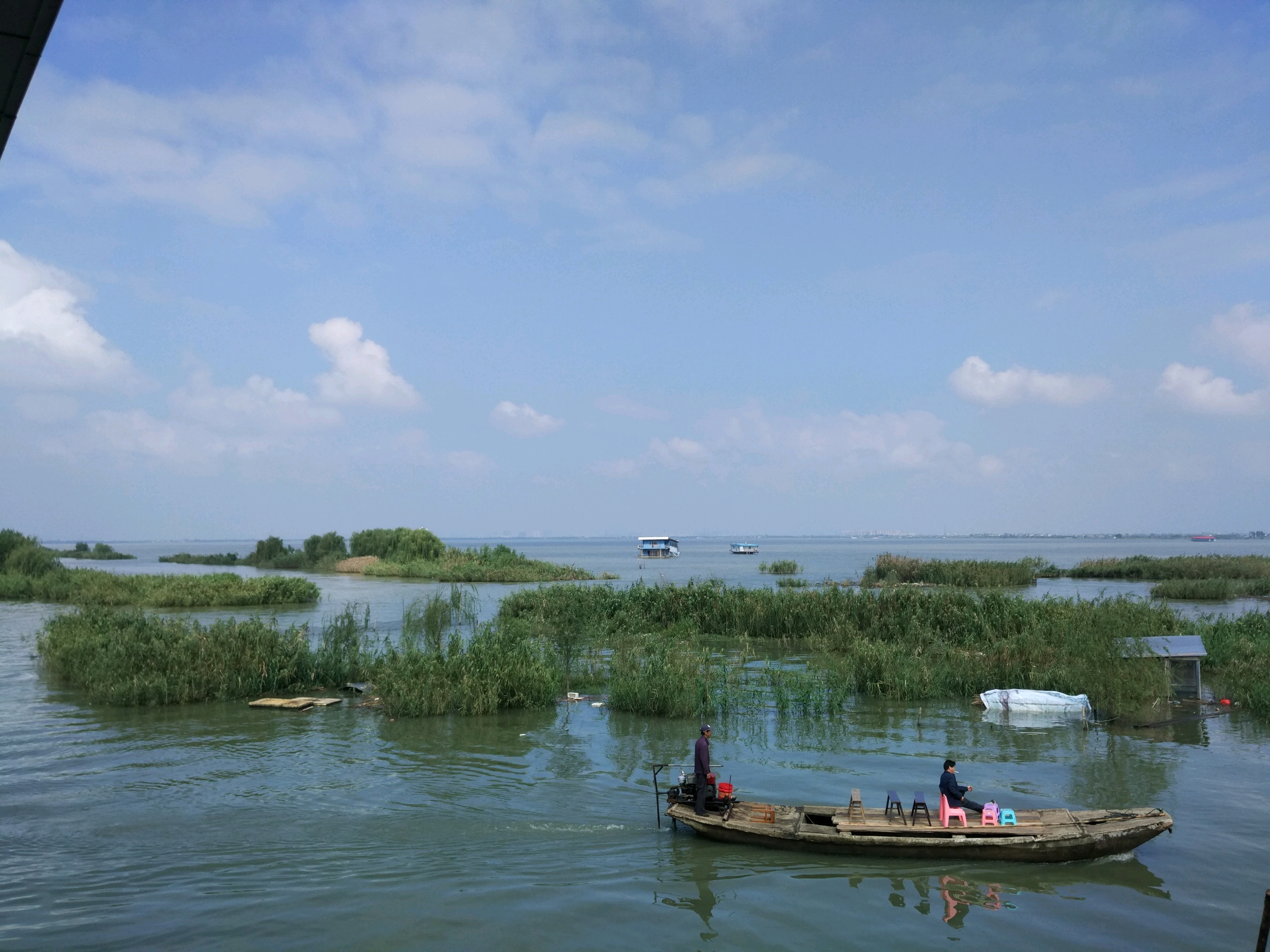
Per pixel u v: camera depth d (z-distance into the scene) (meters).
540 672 22.97
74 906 10.54
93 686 23.56
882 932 10.13
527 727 20.19
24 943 9.55
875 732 19.83
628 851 12.59
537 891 11.16
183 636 25.50
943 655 26.16
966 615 30.42
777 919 10.44
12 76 4.37
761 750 18.27
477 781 15.91
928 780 16.06
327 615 43.91
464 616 40.56
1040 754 17.91
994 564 69.19
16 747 18.23
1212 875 11.85
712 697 22.17
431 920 10.28
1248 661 25.31
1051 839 12.03
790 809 13.52
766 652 31.55
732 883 11.49
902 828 12.38
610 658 27.95
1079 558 138.00
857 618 32.94
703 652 27.98
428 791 15.34
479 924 10.20
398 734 19.47
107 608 41.78
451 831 13.32
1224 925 10.37
